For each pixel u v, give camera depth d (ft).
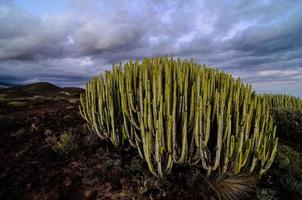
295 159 12.09
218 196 8.27
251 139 9.18
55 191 8.54
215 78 11.67
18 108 25.14
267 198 8.29
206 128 8.48
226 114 9.11
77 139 13.03
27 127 15.66
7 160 10.61
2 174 9.39
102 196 8.26
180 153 9.41
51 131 14.56
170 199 8.05
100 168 9.88
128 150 11.60
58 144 11.70
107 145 12.21
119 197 8.14
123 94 10.34
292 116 17.53
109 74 11.62
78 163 10.41
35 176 9.42
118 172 9.57
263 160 9.16
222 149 9.01
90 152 11.44
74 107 24.45
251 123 9.96
